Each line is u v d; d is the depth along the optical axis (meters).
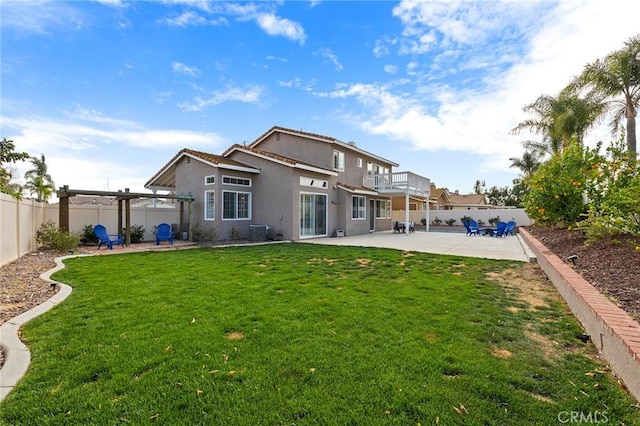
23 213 10.23
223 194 15.64
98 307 4.98
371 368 3.12
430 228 27.89
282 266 8.55
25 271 7.86
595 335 3.61
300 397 2.67
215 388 2.80
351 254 10.85
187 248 12.72
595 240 7.48
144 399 2.64
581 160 9.89
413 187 21.50
